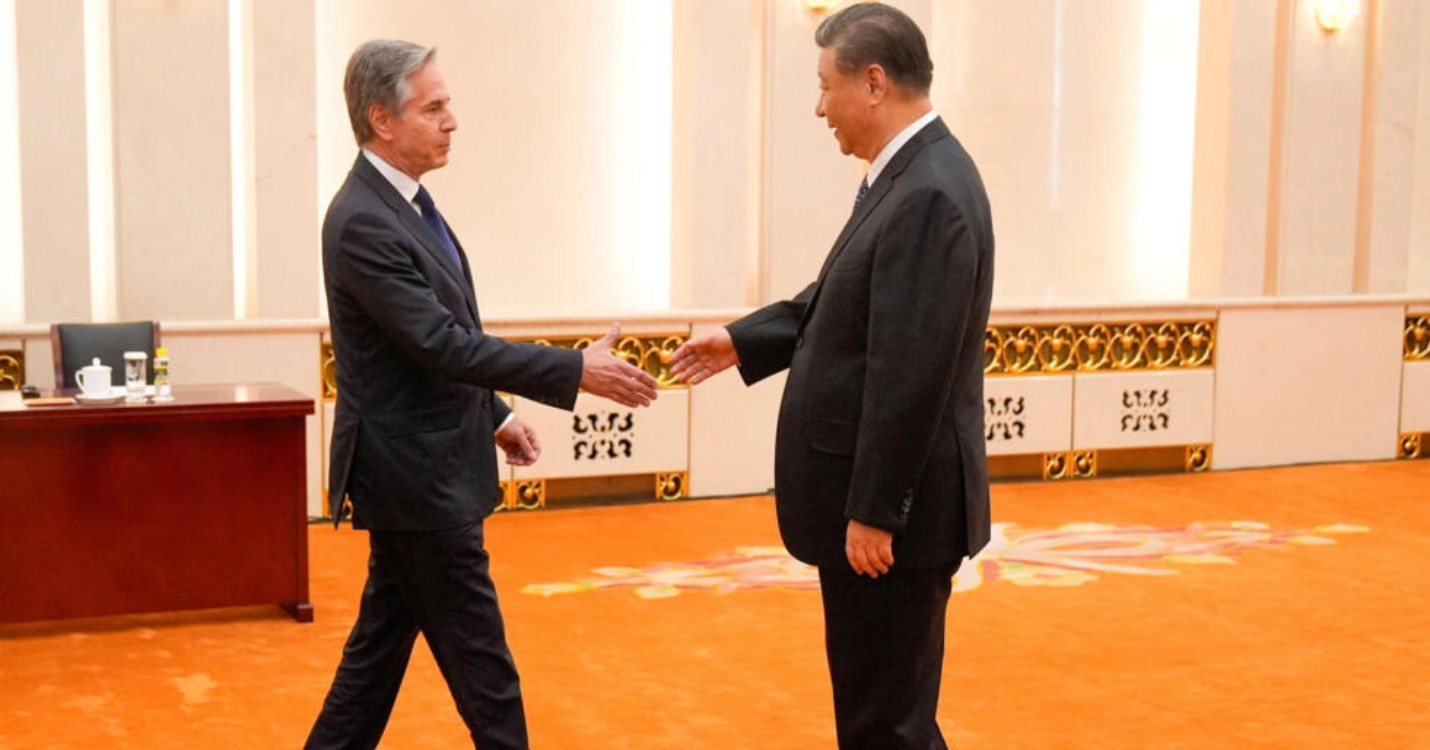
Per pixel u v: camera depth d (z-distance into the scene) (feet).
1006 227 32.30
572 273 29.32
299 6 25.30
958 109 31.78
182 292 25.04
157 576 19.08
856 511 9.99
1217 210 31.60
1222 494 28.96
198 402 19.06
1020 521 26.37
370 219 11.37
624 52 29.27
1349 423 32.50
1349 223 32.48
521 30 28.60
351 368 11.68
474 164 28.53
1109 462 31.07
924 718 10.75
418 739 14.97
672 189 28.89
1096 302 30.12
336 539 24.38
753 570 22.58
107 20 24.73
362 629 12.24
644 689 16.76
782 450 10.78
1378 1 32.19
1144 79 33.04
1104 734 15.30
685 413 27.76
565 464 27.04
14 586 18.49
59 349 21.77
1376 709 16.16
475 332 11.48
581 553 23.67
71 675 17.12
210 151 24.97
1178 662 17.90
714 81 27.76
